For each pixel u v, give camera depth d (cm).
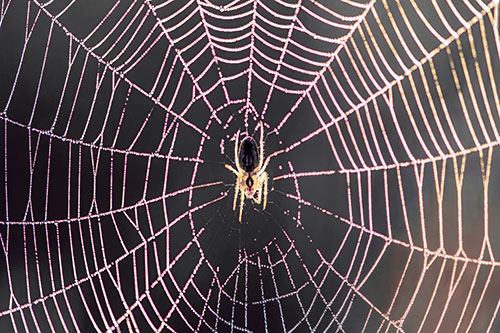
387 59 17
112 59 17
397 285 17
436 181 16
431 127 17
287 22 17
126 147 17
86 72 17
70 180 17
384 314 17
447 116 16
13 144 17
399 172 17
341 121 17
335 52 17
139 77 17
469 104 17
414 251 17
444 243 17
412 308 17
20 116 17
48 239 17
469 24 15
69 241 17
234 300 17
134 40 17
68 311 17
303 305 17
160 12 17
